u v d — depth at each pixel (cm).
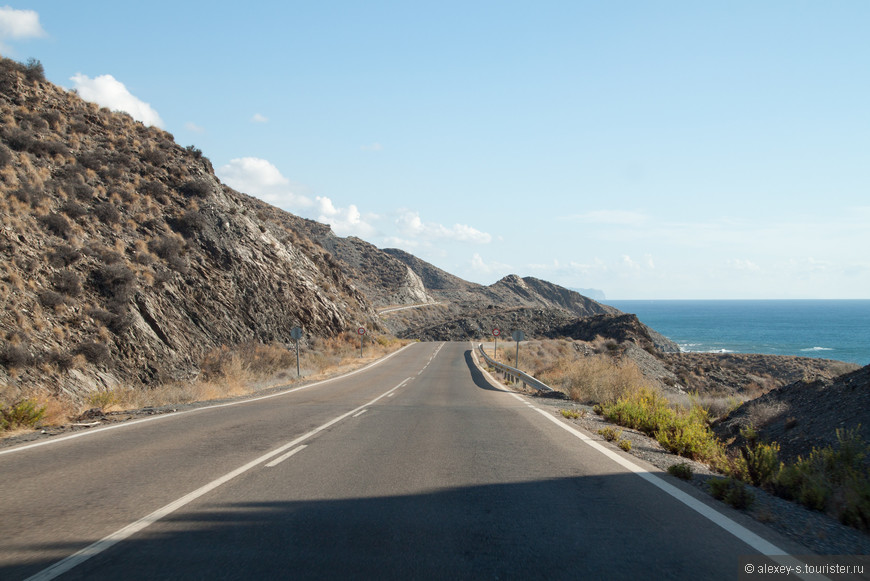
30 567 374
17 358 1695
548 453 828
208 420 1195
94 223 2681
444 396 1914
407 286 14088
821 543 451
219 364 2506
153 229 3022
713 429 1502
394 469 706
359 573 367
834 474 698
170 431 1027
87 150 3247
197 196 3616
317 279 5009
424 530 461
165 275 2750
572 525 479
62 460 752
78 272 2277
